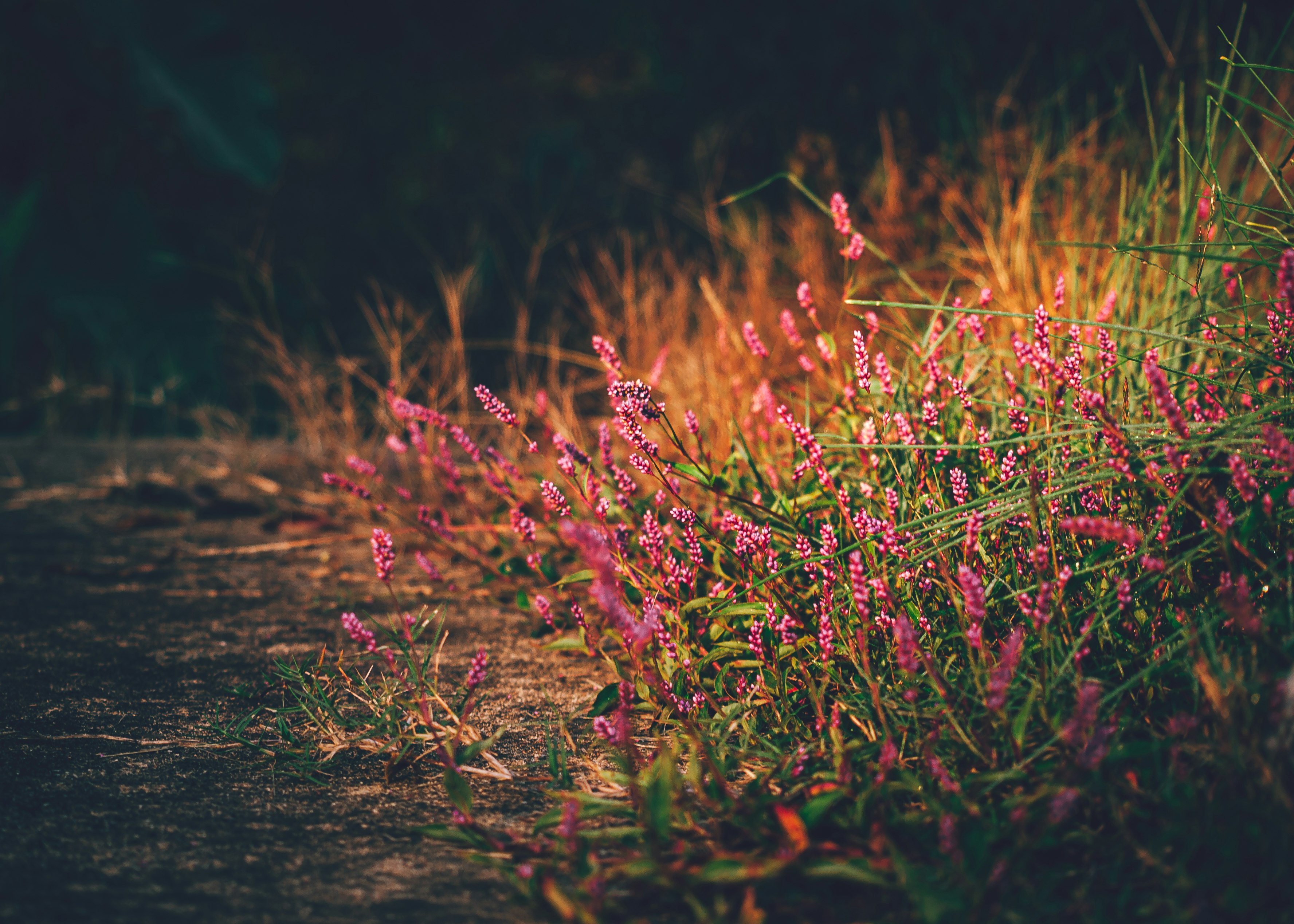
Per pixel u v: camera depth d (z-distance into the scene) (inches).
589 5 429.7
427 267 323.9
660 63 354.0
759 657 87.7
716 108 316.5
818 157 231.0
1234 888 57.7
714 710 87.0
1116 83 201.6
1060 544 85.4
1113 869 63.2
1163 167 152.9
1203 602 79.7
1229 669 67.4
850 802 70.8
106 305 296.4
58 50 323.3
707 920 60.7
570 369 217.9
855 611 84.7
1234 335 101.3
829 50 269.9
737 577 95.4
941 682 72.5
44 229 301.9
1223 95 100.7
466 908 64.4
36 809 76.5
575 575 93.7
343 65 430.6
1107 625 79.3
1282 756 61.0
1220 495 84.0
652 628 73.3
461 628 119.2
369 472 124.0
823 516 101.7
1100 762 65.7
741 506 98.8
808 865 63.8
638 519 105.7
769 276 193.9
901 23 260.5
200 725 92.6
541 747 87.0
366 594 132.4
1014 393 96.7
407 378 201.0
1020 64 216.5
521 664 107.0
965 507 81.7
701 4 330.6
